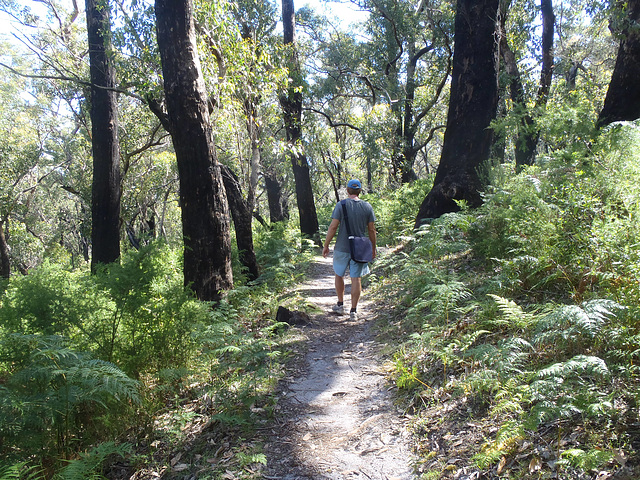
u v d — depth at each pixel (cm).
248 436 338
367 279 746
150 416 367
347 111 3041
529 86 1744
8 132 2534
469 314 448
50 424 312
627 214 423
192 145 664
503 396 293
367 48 2528
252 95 993
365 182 3756
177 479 301
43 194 3550
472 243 625
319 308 654
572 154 564
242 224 902
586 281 384
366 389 396
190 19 655
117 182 1288
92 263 1276
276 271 876
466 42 828
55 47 1636
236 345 450
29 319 391
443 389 346
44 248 3444
